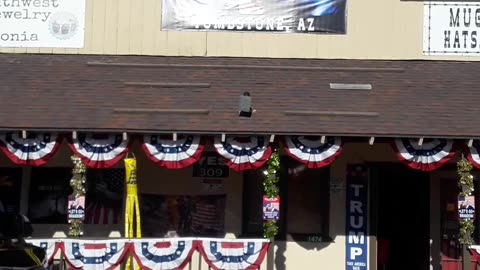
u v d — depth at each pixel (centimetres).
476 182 1381
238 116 1232
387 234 1414
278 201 1222
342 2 1460
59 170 1410
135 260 1248
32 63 1424
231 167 1209
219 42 1460
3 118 1213
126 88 1329
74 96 1295
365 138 1206
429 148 1209
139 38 1462
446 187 1411
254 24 1460
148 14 1462
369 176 1396
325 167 1398
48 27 1465
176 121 1217
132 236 1256
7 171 1407
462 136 1188
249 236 1387
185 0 1466
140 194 1397
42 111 1241
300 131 1194
